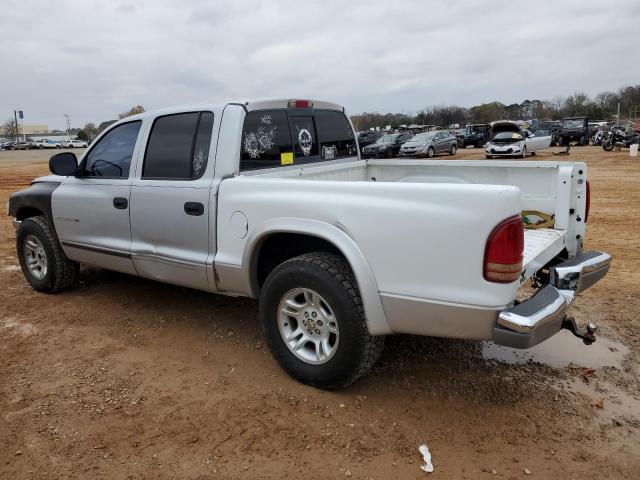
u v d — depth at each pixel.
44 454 2.96
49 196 5.21
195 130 4.10
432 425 3.19
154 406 3.42
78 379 3.76
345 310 3.26
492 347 4.25
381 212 3.09
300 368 3.57
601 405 3.39
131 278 6.02
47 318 4.89
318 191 3.37
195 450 2.98
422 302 3.02
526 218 4.27
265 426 3.19
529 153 27.69
